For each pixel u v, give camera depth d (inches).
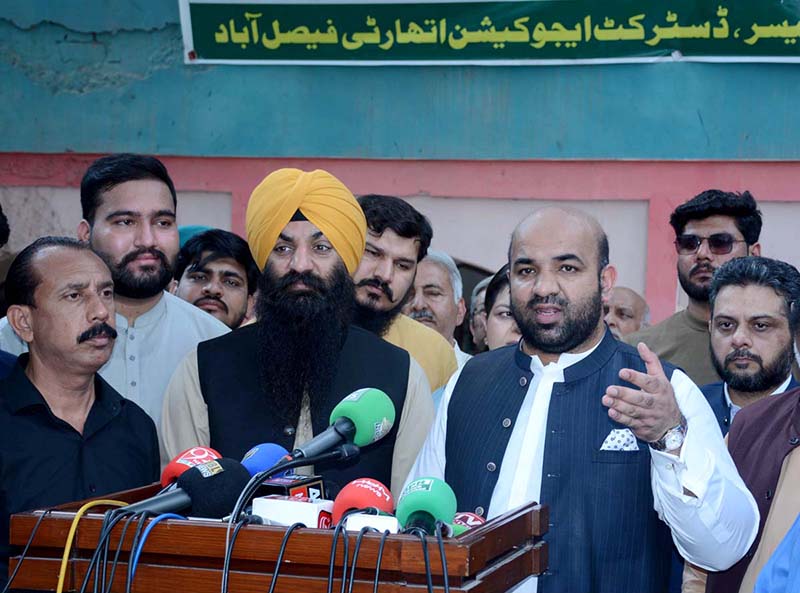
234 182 265.4
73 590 73.2
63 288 111.3
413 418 123.3
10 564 75.3
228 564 68.6
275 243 123.2
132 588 71.7
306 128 261.3
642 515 103.8
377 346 126.6
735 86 240.2
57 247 114.7
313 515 75.9
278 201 122.3
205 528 70.5
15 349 150.3
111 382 145.3
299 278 121.5
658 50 241.3
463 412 113.9
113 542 72.7
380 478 118.7
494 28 248.2
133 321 147.3
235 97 263.4
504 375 114.0
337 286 123.1
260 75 261.9
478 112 253.6
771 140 239.6
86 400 116.3
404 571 66.7
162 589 71.2
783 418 112.3
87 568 72.9
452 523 80.1
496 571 71.1
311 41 256.7
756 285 140.1
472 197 256.4
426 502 76.3
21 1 267.7
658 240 247.0
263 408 121.1
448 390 117.6
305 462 79.6
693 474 92.7
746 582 106.9
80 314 111.6
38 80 269.4
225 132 264.4
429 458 115.6
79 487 111.5
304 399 123.0
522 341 116.9
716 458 96.8
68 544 72.5
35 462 109.9
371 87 257.8
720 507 93.8
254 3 257.6
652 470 97.0
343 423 83.7
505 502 107.1
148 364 147.9
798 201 239.8
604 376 108.4
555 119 249.9
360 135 259.1
